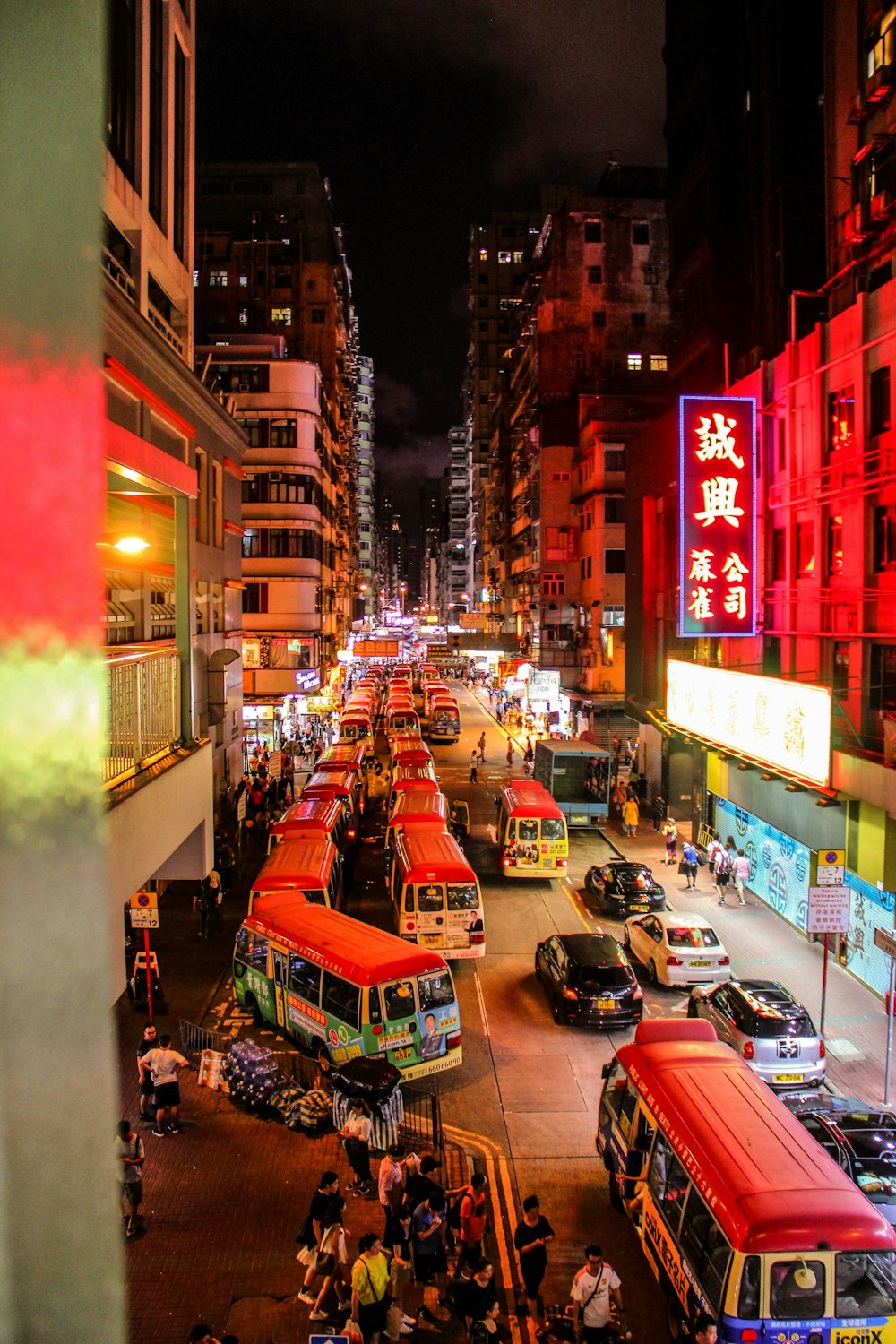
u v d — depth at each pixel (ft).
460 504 547.90
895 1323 25.45
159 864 38.93
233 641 111.04
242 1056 46.62
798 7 109.09
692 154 135.95
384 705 225.35
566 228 212.43
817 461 68.44
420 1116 44.42
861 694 63.00
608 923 74.64
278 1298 31.78
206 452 93.66
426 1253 32.37
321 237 232.94
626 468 128.16
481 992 60.75
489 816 114.73
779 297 109.81
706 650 100.37
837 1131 36.29
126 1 60.49
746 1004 47.29
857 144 73.05
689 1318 27.84
